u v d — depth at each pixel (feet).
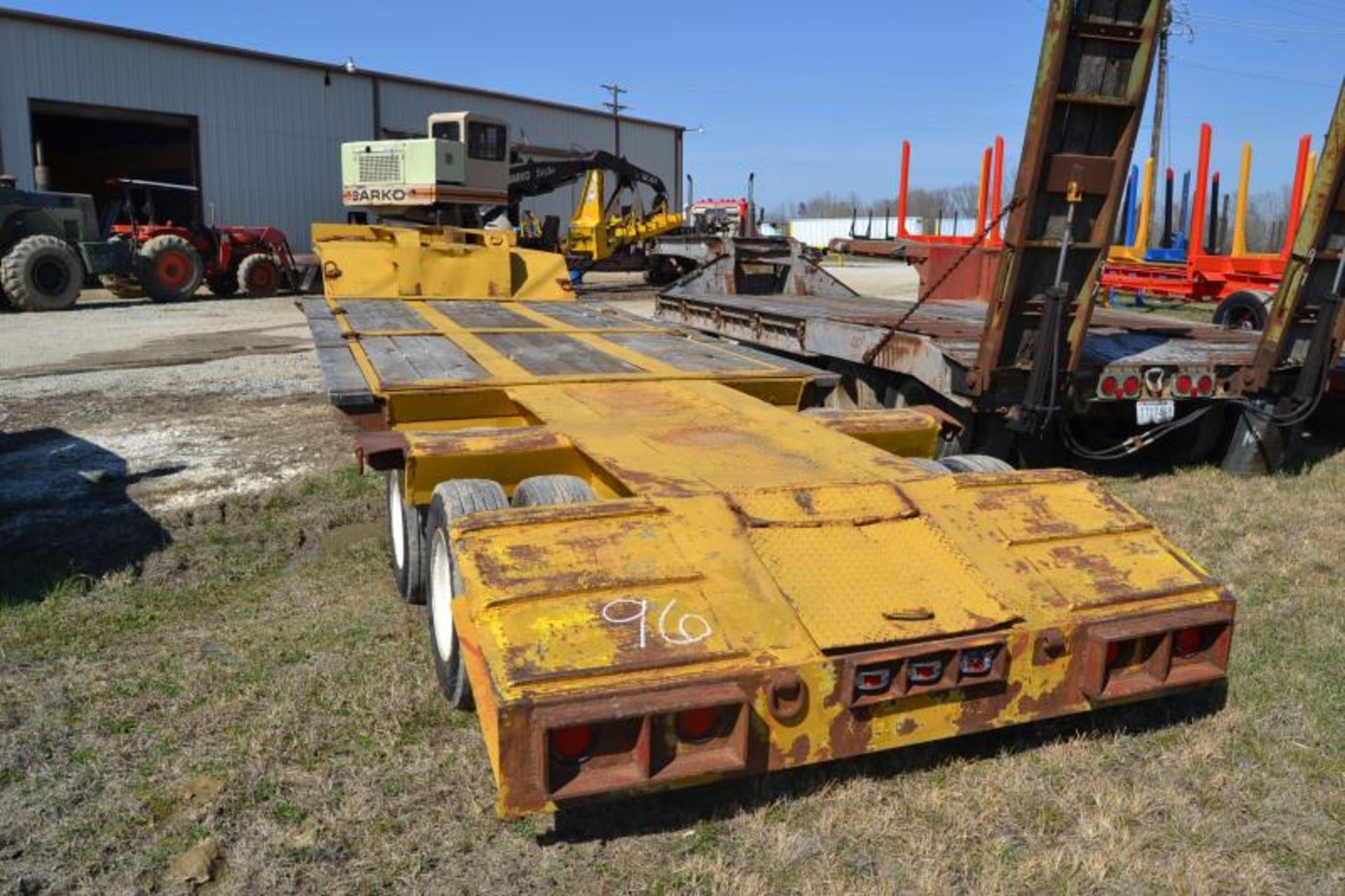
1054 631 10.28
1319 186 21.43
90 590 16.89
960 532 11.17
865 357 25.02
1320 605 16.33
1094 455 22.94
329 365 18.40
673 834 10.19
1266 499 22.68
